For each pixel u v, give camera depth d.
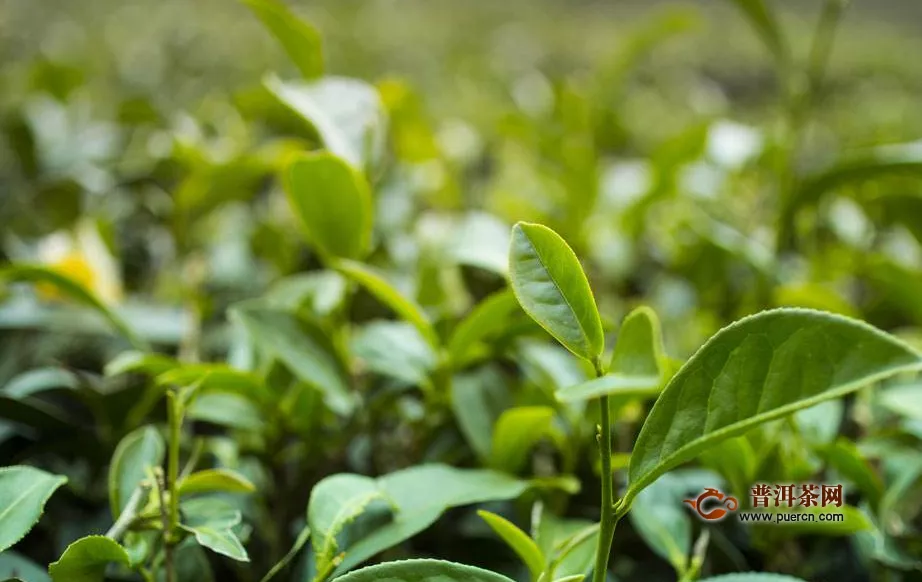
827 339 0.29
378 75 1.29
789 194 0.55
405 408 0.44
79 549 0.32
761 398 0.30
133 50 1.28
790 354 0.29
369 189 0.45
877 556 0.38
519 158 0.82
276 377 0.42
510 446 0.39
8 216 0.71
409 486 0.37
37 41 1.31
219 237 0.64
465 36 1.63
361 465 0.46
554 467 0.45
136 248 0.65
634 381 0.30
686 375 0.30
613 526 0.31
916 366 0.28
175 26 1.42
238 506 0.41
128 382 0.50
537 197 0.70
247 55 1.26
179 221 0.61
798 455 0.40
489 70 1.30
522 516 0.41
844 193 0.64
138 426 0.44
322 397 0.42
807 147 0.92
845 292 0.64
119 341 0.52
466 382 0.42
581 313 0.31
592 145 0.77
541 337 0.43
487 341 0.44
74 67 0.83
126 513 0.34
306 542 0.37
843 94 1.27
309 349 0.41
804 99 0.56
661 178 0.62
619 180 0.73
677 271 0.62
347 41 1.43
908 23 2.18
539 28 1.78
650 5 2.12
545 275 0.31
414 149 0.68
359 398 0.44
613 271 0.62
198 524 0.34
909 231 0.60
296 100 0.45
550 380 0.42
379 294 0.41
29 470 0.34
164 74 1.20
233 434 0.45
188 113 0.94
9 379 0.51
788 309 0.30
